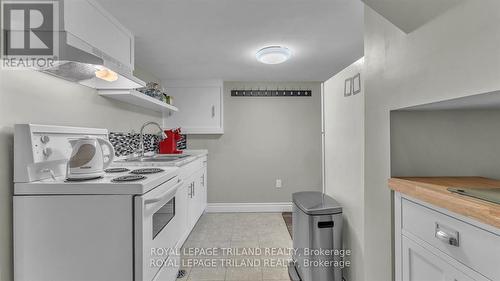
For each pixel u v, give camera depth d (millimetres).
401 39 1096
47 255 1188
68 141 1475
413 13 950
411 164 1189
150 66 2984
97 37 1507
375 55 1312
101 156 1431
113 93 2014
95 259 1199
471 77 763
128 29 1940
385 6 1013
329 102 2139
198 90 3652
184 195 2396
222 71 3230
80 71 1503
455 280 810
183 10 1653
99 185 1202
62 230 1192
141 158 2486
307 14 1738
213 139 3855
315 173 3844
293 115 3842
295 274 2000
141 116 2895
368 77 1391
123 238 1198
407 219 1070
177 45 2299
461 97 804
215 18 1782
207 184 3846
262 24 1881
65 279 1191
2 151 1188
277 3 1589
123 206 1202
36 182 1228
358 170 1586
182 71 3217
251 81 3814
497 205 702
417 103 997
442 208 862
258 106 3855
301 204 1833
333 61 2809
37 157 1238
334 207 1720
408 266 1064
